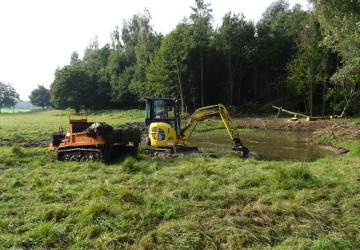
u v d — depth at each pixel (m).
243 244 3.83
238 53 36.12
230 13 35.50
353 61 17.25
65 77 52.72
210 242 3.84
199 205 5.07
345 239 3.89
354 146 12.46
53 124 26.86
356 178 6.81
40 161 9.09
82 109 57.53
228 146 13.75
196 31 38.47
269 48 35.09
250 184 6.34
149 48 46.91
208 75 40.16
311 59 27.14
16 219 4.55
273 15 52.75
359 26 15.91
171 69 36.03
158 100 10.72
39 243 3.87
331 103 27.22
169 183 6.38
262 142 15.39
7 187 6.21
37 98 104.81
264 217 4.57
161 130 10.27
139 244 3.77
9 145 13.14
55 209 4.79
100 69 59.41
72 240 3.99
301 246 3.66
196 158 9.55
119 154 10.04
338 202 5.29
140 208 4.91
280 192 5.73
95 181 6.68
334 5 17.73
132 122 27.70
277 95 36.41
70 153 9.49
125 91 49.00
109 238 3.89
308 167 7.76
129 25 54.66
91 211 4.57
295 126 21.69
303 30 28.75
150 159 9.30
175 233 4.02
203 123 24.00
